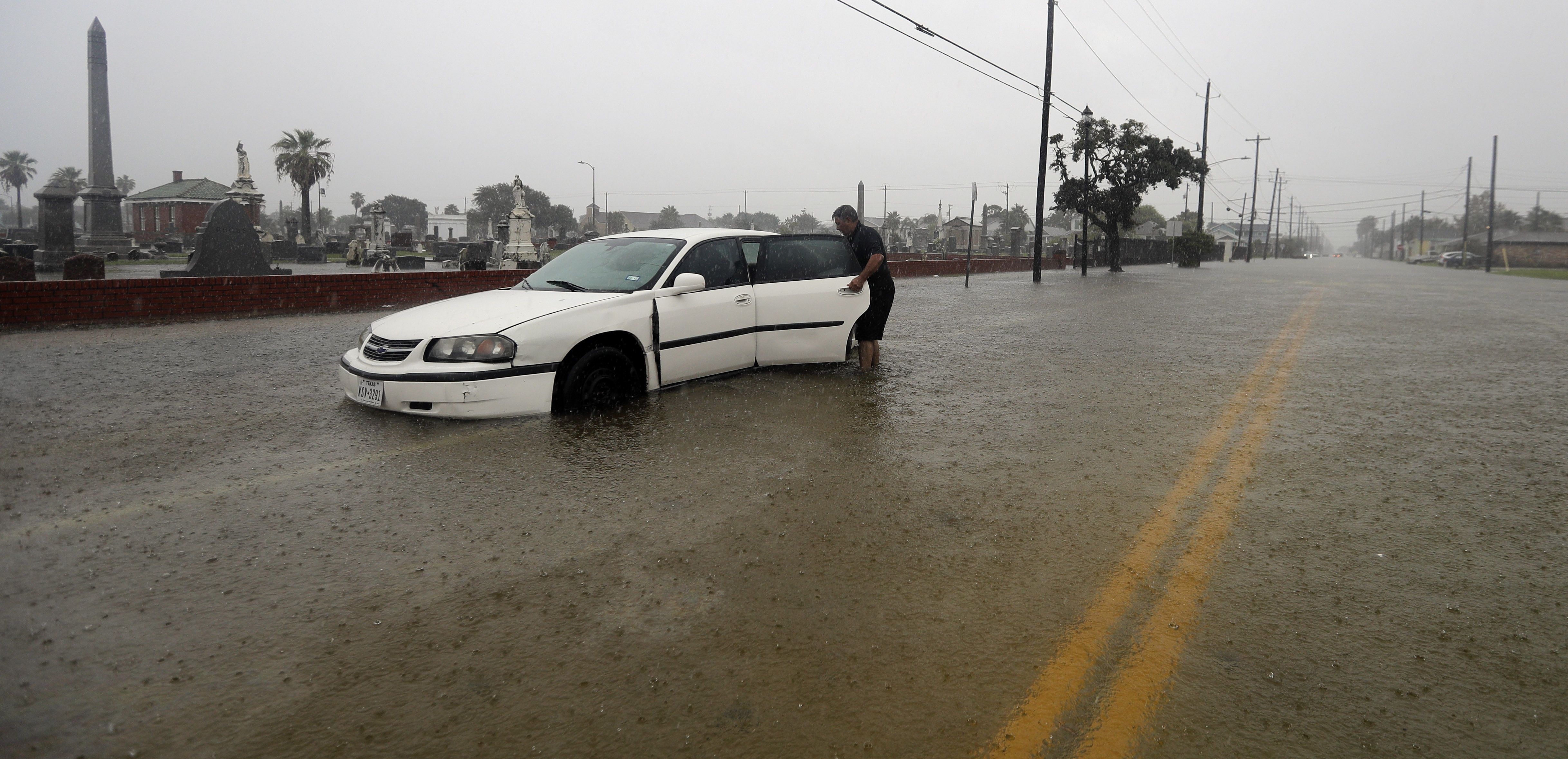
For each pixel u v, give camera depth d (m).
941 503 4.12
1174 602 3.04
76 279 14.75
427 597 2.99
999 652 2.65
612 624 2.80
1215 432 5.77
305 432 5.27
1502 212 135.50
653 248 6.70
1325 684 2.50
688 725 2.24
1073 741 2.20
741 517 3.86
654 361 6.25
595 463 4.68
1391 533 3.81
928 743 2.18
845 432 5.53
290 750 2.12
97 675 2.44
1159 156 36.91
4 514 3.78
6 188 114.31
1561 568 3.43
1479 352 10.30
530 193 98.56
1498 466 5.00
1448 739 2.24
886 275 7.92
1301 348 10.52
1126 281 30.75
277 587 3.05
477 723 2.24
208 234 17.39
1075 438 5.53
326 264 34.97
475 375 5.38
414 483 4.28
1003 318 13.92
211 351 8.74
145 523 3.69
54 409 5.88
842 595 3.05
